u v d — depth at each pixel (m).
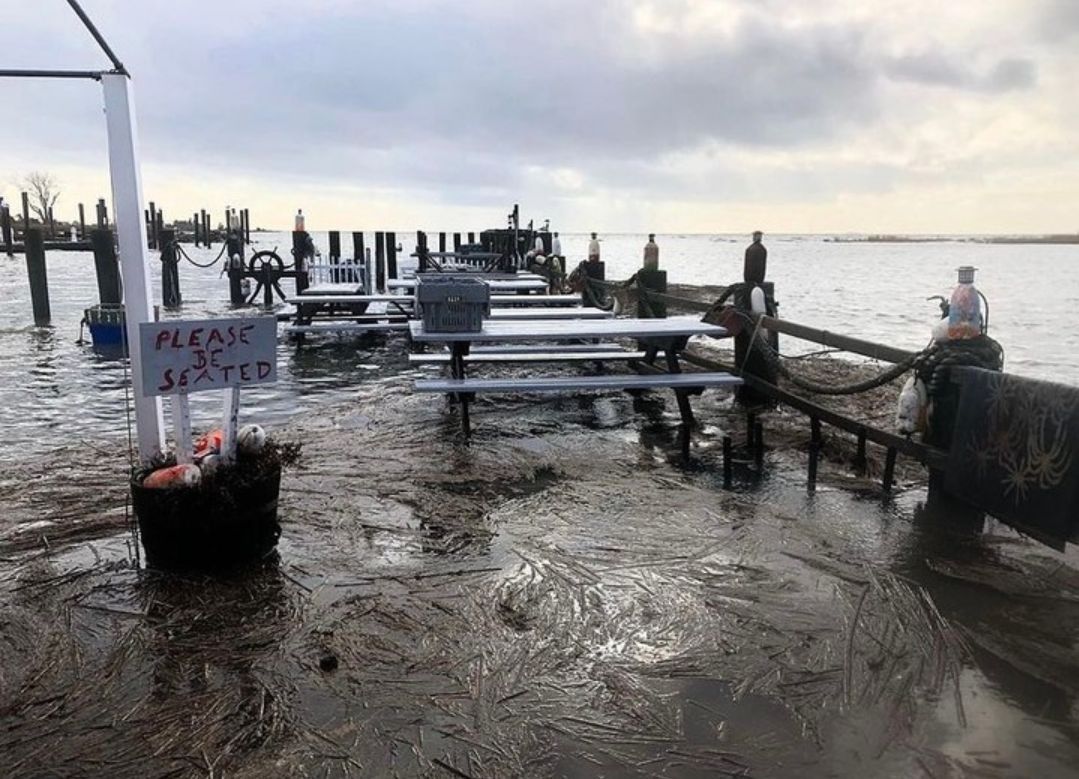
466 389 6.78
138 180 4.44
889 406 8.10
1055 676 3.12
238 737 2.74
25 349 12.75
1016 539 4.51
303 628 3.47
